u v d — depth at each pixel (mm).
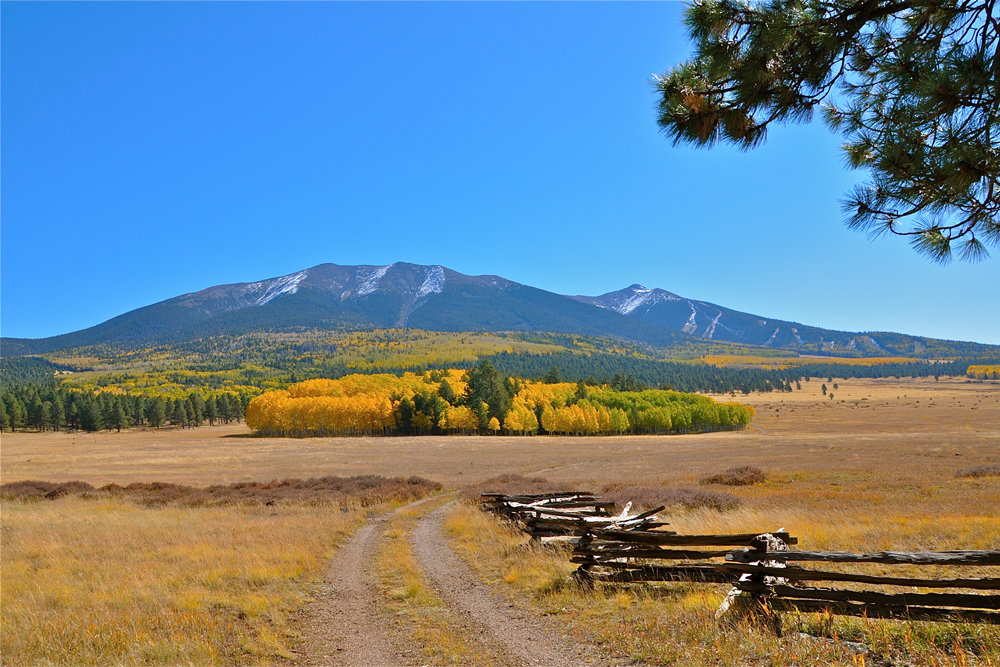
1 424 162250
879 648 5934
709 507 19656
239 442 114500
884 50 5914
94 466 66562
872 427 126500
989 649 5562
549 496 19359
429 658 7273
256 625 8688
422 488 32250
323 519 20969
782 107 6266
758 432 128750
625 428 133000
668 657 6438
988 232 5801
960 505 18391
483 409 133750
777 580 7840
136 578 11367
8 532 18734
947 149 5199
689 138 6598
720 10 5789
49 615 8961
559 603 9211
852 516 16281
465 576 11883
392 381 195875
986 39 5363
